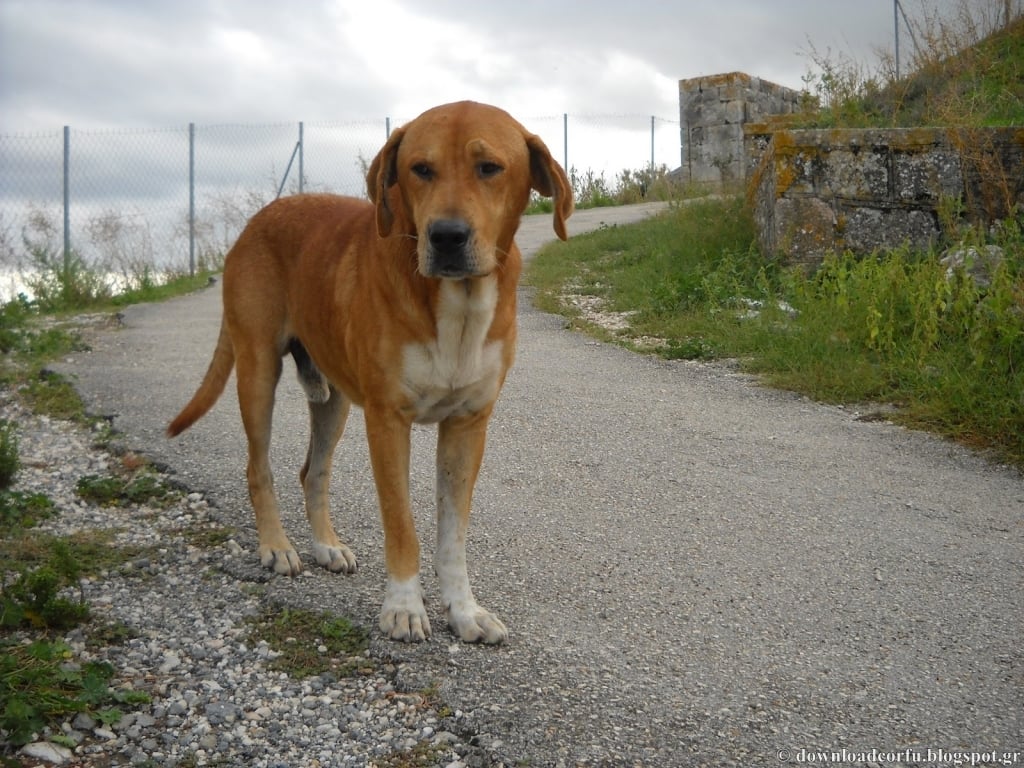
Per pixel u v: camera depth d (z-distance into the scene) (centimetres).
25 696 138
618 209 947
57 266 634
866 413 310
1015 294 324
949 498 238
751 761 134
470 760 133
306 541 209
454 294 156
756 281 454
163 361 394
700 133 974
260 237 203
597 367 371
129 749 134
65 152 761
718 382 348
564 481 247
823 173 456
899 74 601
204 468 249
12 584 174
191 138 820
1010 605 182
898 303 371
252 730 139
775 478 251
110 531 212
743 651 164
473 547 206
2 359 384
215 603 178
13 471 226
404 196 159
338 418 200
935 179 440
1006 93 527
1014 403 281
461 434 170
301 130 873
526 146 165
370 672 155
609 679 153
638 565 198
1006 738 141
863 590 188
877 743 139
